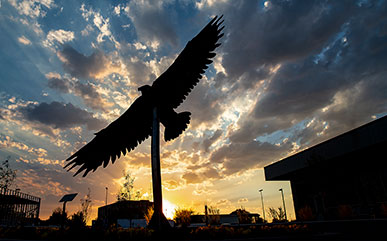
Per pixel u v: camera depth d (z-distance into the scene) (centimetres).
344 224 1283
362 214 2130
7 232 947
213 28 866
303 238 750
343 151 2455
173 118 896
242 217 3331
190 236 761
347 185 2641
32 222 2114
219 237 751
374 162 2425
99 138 905
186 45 849
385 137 2056
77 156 914
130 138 949
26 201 2053
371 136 2186
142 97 870
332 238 769
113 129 905
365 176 2506
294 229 834
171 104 897
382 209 1853
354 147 2342
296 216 3191
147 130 957
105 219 1548
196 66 880
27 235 893
